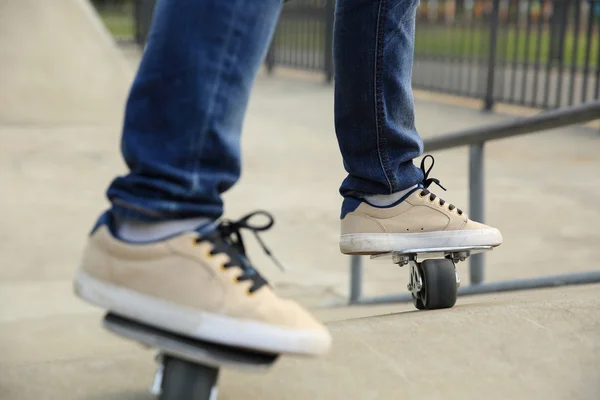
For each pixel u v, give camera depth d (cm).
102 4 2212
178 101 106
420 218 176
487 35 837
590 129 743
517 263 411
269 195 520
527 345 139
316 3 1054
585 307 155
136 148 107
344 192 183
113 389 123
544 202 518
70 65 705
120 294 107
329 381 126
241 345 104
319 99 909
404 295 312
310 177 566
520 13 792
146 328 105
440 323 149
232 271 106
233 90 108
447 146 284
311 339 106
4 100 688
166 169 105
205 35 105
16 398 118
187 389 105
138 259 107
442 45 912
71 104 695
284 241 447
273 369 131
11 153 585
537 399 121
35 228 438
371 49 160
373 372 129
